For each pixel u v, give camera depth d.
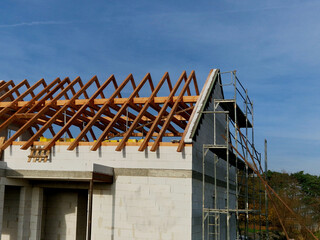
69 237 17.23
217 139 20.58
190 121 16.92
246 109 20.62
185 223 14.89
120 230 15.50
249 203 41.31
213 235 18.67
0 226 15.26
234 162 19.53
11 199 17.78
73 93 23.61
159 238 15.03
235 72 18.38
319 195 57.72
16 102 21.05
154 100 19.86
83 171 14.74
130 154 15.98
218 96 21.36
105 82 22.05
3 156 16.59
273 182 56.06
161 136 16.05
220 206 20.53
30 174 15.58
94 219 15.89
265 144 21.98
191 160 15.36
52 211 17.72
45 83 24.06
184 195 15.14
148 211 15.36
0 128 18.42
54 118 18.36
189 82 21.45
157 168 15.60
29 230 16.67
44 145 16.62
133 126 17.09
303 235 43.12
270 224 46.47
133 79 22.59
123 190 15.78
